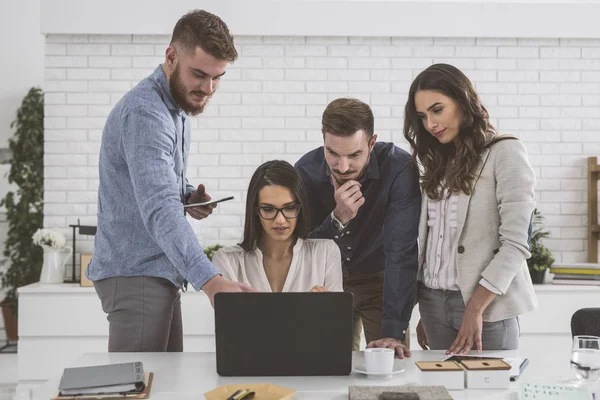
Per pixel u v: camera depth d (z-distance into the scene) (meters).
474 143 2.12
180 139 2.21
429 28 4.74
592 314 2.10
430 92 2.10
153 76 2.09
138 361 1.81
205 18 2.01
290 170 2.13
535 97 4.85
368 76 4.78
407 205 2.38
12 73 5.72
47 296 4.23
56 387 1.58
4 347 5.39
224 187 4.73
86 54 4.69
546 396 1.41
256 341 1.68
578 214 4.84
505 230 2.06
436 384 1.57
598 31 4.81
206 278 1.76
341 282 2.25
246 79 4.74
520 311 2.09
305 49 4.77
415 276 2.32
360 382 1.63
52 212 4.68
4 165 5.74
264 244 2.22
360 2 4.72
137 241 2.10
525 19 4.79
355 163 2.29
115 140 2.06
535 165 4.85
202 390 1.55
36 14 5.79
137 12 4.65
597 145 4.86
